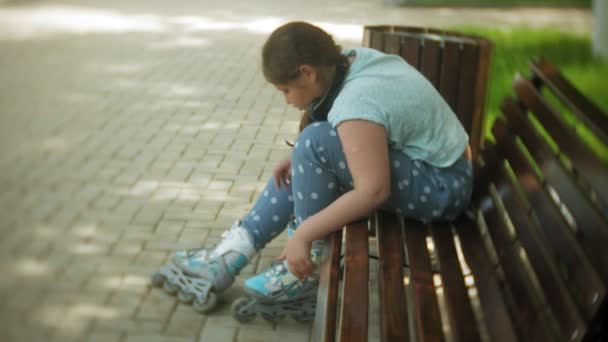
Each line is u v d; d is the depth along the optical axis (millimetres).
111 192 4039
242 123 5273
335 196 2330
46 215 3781
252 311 2709
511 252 2119
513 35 8648
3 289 3020
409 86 2213
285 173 2709
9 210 3852
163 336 2670
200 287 2785
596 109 2125
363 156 2076
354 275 1957
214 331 2689
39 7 11023
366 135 2080
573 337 1512
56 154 4691
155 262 3240
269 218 2768
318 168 2262
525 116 2611
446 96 3197
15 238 3512
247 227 2783
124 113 5582
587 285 1522
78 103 5891
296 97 2289
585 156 1929
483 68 3164
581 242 1731
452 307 1956
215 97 5984
